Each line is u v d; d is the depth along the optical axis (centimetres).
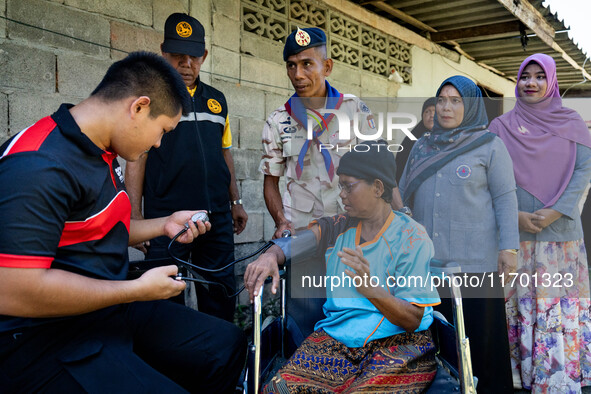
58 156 116
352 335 155
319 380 150
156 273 131
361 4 410
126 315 154
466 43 529
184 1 285
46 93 224
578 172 182
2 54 208
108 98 126
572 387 211
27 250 108
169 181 212
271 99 345
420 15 442
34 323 120
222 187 226
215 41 302
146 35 266
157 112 129
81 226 125
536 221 189
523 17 389
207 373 151
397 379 145
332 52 387
